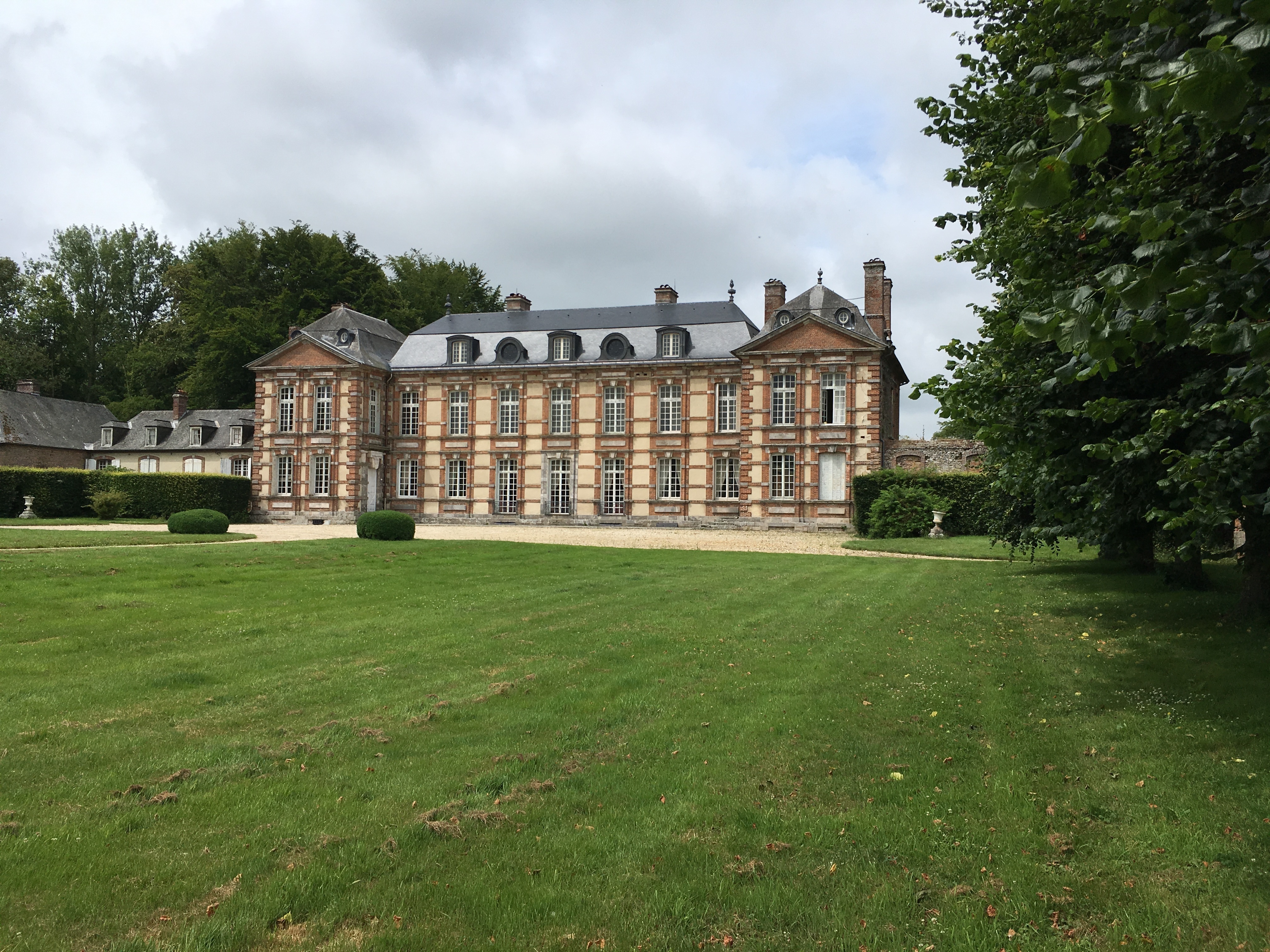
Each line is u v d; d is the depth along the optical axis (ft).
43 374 212.23
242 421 179.83
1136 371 32.68
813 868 16.56
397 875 16.06
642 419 141.69
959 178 41.83
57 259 227.61
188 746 23.40
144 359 212.84
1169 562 53.88
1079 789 20.35
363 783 20.74
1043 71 15.31
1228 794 19.58
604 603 49.93
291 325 186.39
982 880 16.10
